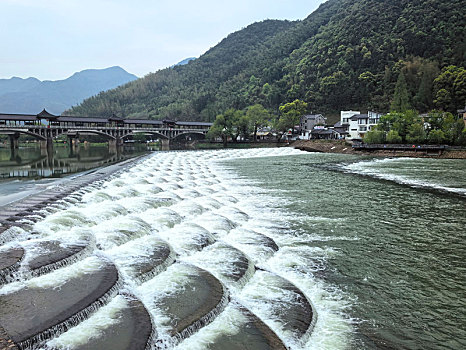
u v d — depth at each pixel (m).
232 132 130.75
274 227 20.38
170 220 19.50
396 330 10.27
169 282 12.01
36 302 9.91
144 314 9.71
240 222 21.06
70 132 104.44
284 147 111.00
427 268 14.84
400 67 142.12
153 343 8.50
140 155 77.00
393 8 177.75
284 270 14.36
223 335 9.23
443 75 118.56
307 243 17.69
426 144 77.25
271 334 9.33
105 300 10.30
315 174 44.88
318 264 15.04
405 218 22.73
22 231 15.76
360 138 102.81
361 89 147.38
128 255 13.92
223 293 11.23
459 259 15.88
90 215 19.31
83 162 59.97
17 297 10.22
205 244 15.90
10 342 8.02
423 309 11.51
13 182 36.16
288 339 9.30
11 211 19.50
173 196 26.61
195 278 12.33
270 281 12.91
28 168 50.12
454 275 14.18
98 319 9.45
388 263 15.30
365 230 20.03
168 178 38.31
